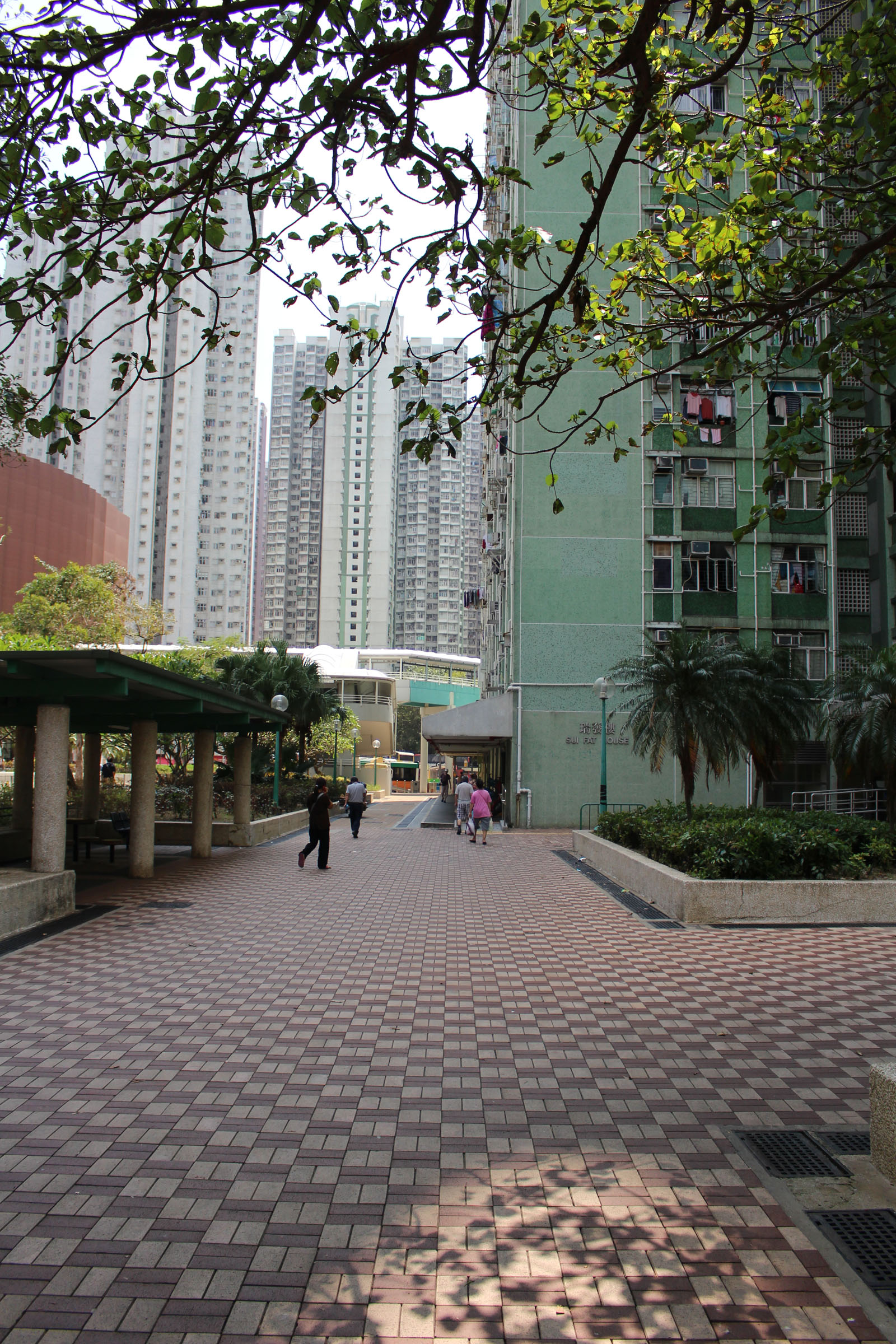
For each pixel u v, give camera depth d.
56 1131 4.73
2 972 8.20
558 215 26.17
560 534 26.66
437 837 23.59
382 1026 6.62
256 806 26.64
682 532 26.69
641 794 26.03
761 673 21.41
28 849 15.56
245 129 4.66
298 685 32.47
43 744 11.08
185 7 4.25
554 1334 3.13
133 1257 3.57
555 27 5.91
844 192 6.49
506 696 26.78
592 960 8.86
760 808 17.97
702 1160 4.46
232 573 109.25
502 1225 3.83
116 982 7.84
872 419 25.70
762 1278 3.45
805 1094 5.34
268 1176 4.25
